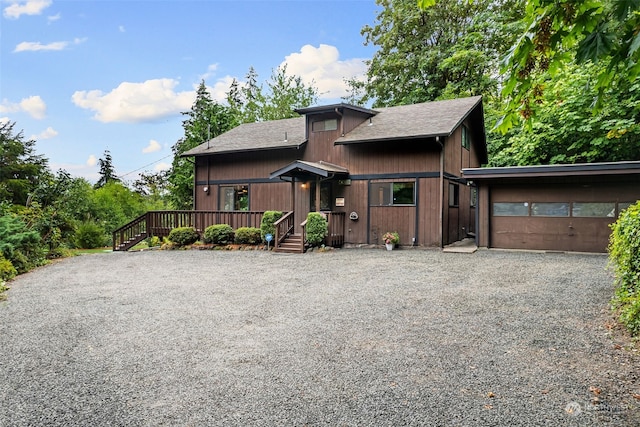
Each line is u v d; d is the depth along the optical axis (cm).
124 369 348
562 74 1377
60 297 638
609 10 196
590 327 424
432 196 1222
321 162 1421
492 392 290
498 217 1163
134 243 1499
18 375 339
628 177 1002
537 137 1450
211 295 638
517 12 1803
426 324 458
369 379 317
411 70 2267
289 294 635
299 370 338
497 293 595
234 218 1480
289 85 3105
